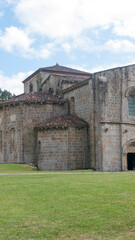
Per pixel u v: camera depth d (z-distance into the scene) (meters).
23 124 34.59
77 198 12.88
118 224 10.16
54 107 36.62
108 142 31.75
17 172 26.50
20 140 34.56
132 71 34.19
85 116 33.84
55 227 9.88
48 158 32.66
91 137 32.44
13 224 10.11
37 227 9.88
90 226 9.97
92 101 32.41
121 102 33.03
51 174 23.16
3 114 36.41
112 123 32.22
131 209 11.43
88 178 18.92
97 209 11.41
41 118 35.59
